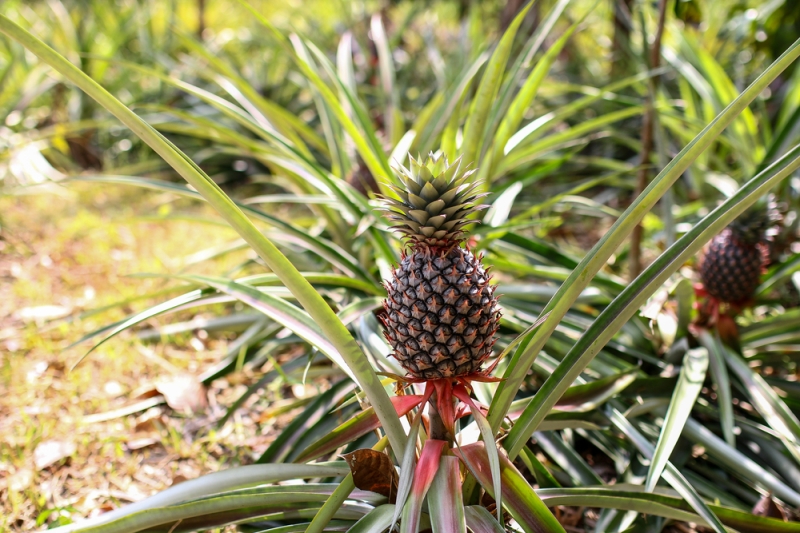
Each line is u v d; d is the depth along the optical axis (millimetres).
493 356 1126
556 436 1069
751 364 1302
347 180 1623
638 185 1483
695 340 1195
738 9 1966
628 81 1439
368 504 888
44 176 2336
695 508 856
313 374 1264
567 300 802
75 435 1226
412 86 3094
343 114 1311
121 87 2885
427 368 811
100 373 1395
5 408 1284
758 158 1691
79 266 1880
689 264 1354
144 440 1229
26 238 2021
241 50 3414
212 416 1304
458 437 896
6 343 1482
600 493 885
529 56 1377
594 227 2301
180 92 2887
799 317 1169
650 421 1143
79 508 1082
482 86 1219
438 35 3766
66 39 2859
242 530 996
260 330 1299
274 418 1296
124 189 2504
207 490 836
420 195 804
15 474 1135
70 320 1148
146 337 1496
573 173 2629
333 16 3875
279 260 734
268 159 1490
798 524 867
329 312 760
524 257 1706
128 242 2047
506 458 816
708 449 1007
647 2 1926
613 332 820
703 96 1774
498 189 1443
